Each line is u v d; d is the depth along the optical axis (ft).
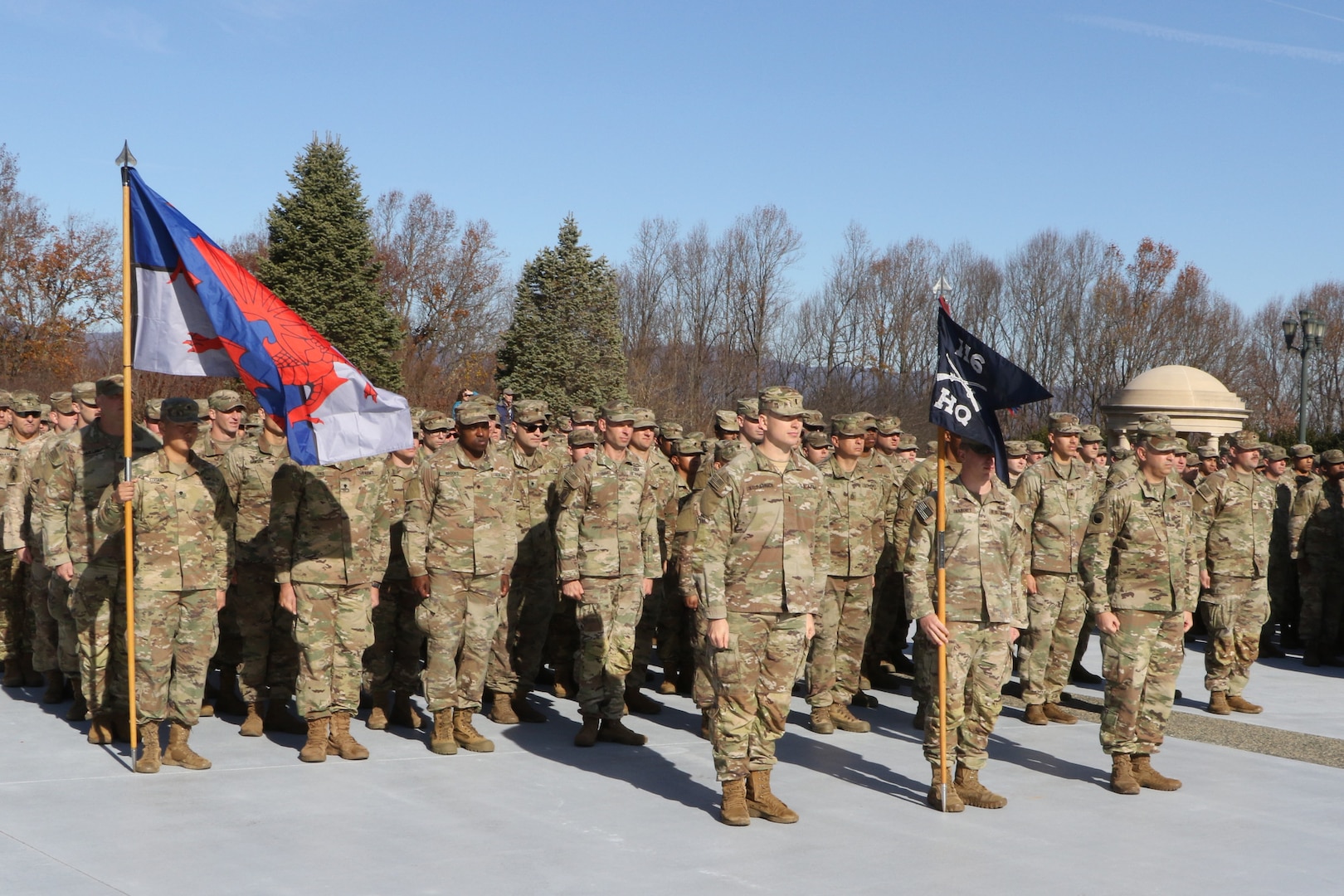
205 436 32.86
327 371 24.82
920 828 21.58
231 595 29.99
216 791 22.90
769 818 21.81
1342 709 34.76
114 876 18.03
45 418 40.19
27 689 32.73
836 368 194.49
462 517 26.61
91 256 159.53
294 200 133.59
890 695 35.55
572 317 146.10
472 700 26.89
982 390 22.81
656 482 34.47
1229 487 33.76
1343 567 42.88
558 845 20.16
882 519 34.45
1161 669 24.79
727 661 21.57
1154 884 18.79
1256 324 220.23
